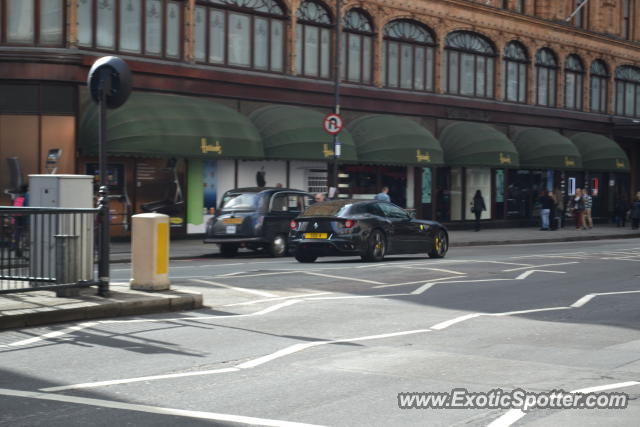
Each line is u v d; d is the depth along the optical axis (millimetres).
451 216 39000
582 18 46781
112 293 12148
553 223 40719
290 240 20562
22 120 25531
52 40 25812
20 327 10289
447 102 37719
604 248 27859
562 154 42219
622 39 48969
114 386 7270
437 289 14883
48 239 11578
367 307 12531
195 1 28969
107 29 26875
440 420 6238
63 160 25797
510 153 39031
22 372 7828
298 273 17062
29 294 11891
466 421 6215
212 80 29203
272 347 9203
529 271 18156
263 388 7238
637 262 20969
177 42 28625
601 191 50344
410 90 36531
